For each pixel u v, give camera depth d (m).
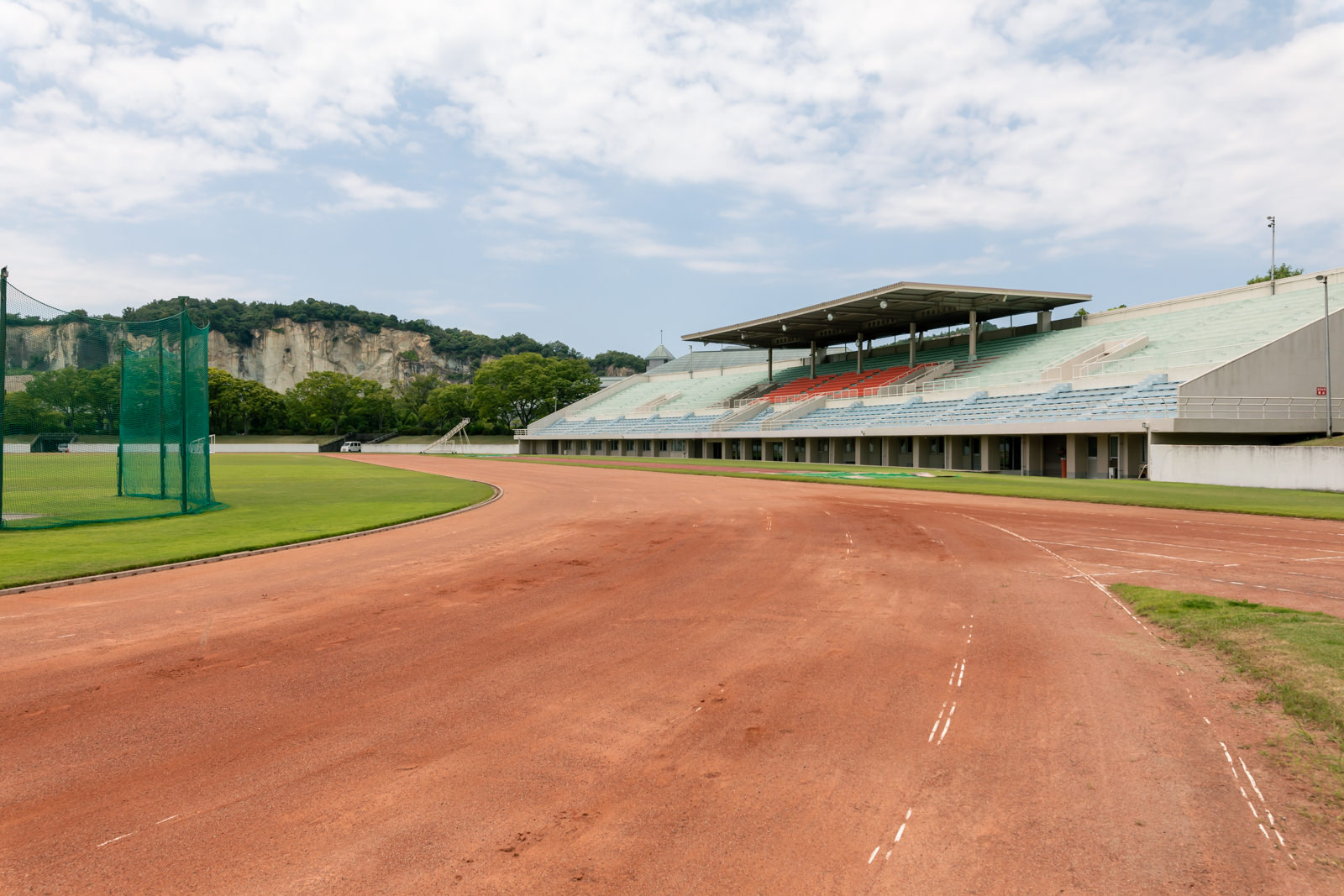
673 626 8.84
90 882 3.81
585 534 17.00
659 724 5.86
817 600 10.10
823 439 56.91
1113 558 13.17
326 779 4.96
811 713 6.04
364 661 7.60
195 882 3.81
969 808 4.49
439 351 184.50
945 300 53.31
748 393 75.38
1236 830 4.19
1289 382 34.44
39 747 5.51
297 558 14.13
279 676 7.13
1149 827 4.23
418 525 19.38
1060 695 6.35
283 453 93.38
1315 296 41.22
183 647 8.17
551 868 3.90
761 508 21.92
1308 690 5.97
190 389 22.44
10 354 25.31
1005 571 12.01
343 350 177.25
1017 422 39.41
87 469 33.81
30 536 16.75
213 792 4.79
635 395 93.38
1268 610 8.58
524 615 9.49
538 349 193.62
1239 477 28.69
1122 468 36.22
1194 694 6.28
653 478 37.38
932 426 44.59
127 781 4.96
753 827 4.30
